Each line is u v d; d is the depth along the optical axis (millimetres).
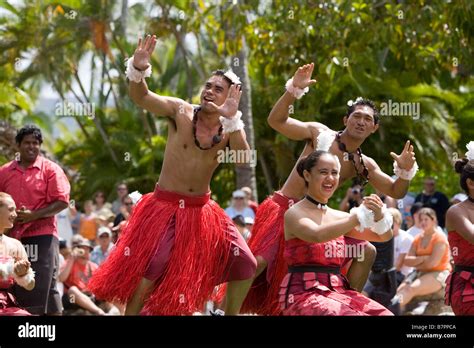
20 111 38250
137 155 33562
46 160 12984
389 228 9734
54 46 34969
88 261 15391
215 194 30250
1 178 12828
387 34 20609
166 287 10578
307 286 10008
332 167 10141
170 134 10969
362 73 28891
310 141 11398
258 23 21250
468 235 10836
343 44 20766
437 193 20688
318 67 21094
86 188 33031
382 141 30094
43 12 34844
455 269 11094
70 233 18891
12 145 29016
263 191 31094
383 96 29828
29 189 12727
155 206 10875
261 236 11539
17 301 12469
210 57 36781
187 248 10711
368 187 25344
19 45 34906
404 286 15500
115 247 11008
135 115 36281
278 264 11406
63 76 36094
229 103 10461
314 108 25031
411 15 20562
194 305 10602
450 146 30953
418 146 29969
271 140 30547
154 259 10641
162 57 40625
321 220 10133
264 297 11711
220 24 22406
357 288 11148
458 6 20031
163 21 32000
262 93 30219
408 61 21125
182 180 10828
